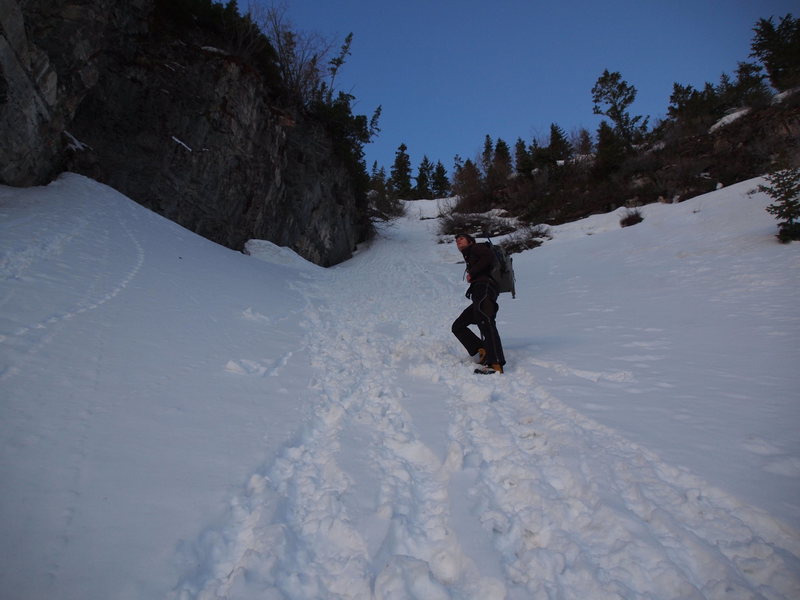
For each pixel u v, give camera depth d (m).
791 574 1.50
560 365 4.46
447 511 2.12
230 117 14.38
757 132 21.05
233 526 1.96
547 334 6.21
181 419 2.89
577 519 1.97
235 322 5.96
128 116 11.91
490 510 2.10
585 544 1.82
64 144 9.95
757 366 3.77
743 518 1.85
